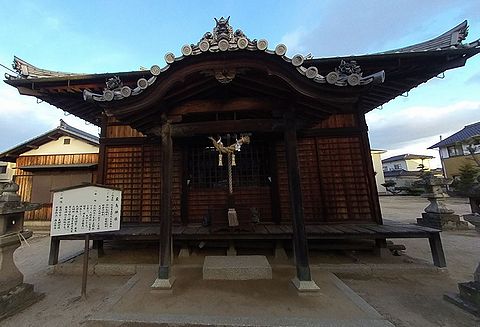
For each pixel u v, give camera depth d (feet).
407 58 18.67
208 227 19.75
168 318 9.95
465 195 12.25
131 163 23.00
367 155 21.33
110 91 12.14
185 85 12.91
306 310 10.47
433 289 13.57
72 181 41.88
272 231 17.75
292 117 13.61
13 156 43.32
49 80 20.25
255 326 9.46
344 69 12.64
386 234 16.40
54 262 17.58
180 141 22.16
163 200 13.64
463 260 18.31
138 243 21.91
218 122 14.03
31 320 10.88
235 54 11.41
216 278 14.06
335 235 16.62
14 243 12.32
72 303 12.51
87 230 13.34
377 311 11.22
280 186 21.44
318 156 21.80
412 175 121.70
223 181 21.81
